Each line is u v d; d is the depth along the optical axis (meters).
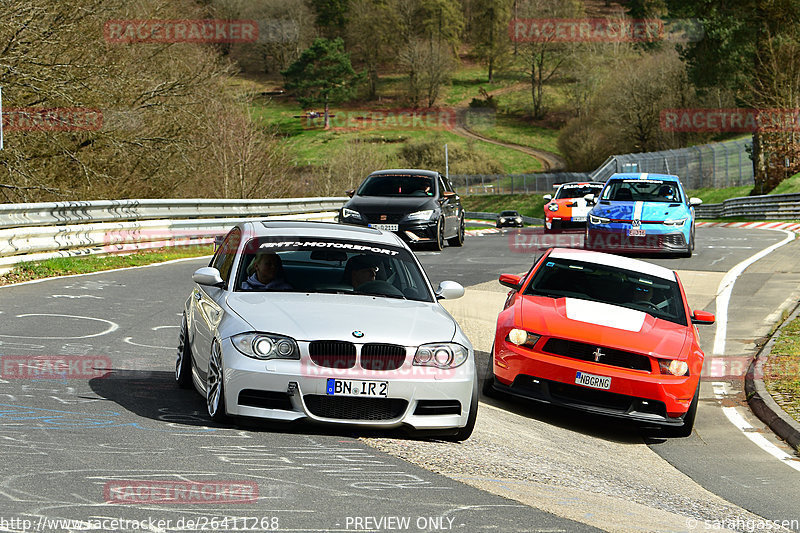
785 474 18.30
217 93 80.38
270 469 13.15
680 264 48.53
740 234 70.31
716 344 31.47
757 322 34.69
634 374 20.53
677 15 115.81
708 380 27.28
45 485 11.51
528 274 24.98
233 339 15.48
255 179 82.19
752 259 50.97
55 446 13.50
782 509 15.62
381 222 52.28
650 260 49.81
